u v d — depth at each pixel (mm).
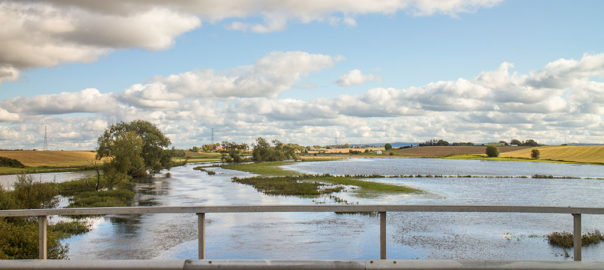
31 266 2689
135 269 2688
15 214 3490
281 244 17359
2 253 10641
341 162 167625
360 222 22516
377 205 3461
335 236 18828
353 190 44500
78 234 19688
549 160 172125
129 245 17344
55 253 13906
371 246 17094
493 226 21547
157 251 16375
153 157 75438
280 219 23578
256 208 3455
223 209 3441
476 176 74562
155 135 76000
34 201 24500
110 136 51156
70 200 35750
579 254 3393
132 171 68062
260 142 166750
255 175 74688
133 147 51375
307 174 77000
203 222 3436
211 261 2719
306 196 38750
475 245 17438
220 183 55438
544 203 35312
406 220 23281
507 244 17641
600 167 122250
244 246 17016
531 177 72250
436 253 16172
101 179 53906
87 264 2703
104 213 3467
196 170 97625
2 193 21688
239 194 40688
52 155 135000
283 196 38844
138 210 3461
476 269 2666
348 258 15258
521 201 36312
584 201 36812
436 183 56844
